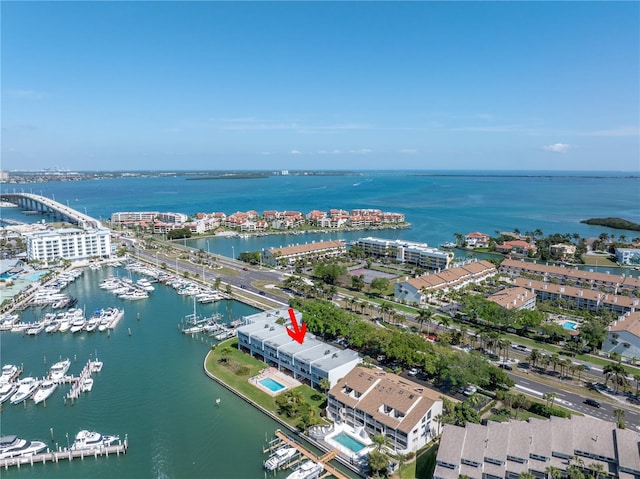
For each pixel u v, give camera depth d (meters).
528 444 106.38
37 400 147.25
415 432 118.75
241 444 126.69
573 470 98.25
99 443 124.44
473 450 105.25
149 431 132.75
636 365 170.38
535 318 198.62
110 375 166.50
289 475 112.31
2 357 182.88
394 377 143.50
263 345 174.25
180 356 182.38
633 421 131.62
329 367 150.88
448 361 151.12
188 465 118.31
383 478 109.62
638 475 97.38
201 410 143.25
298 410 137.88
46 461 120.19
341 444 124.25
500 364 169.50
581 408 139.00
